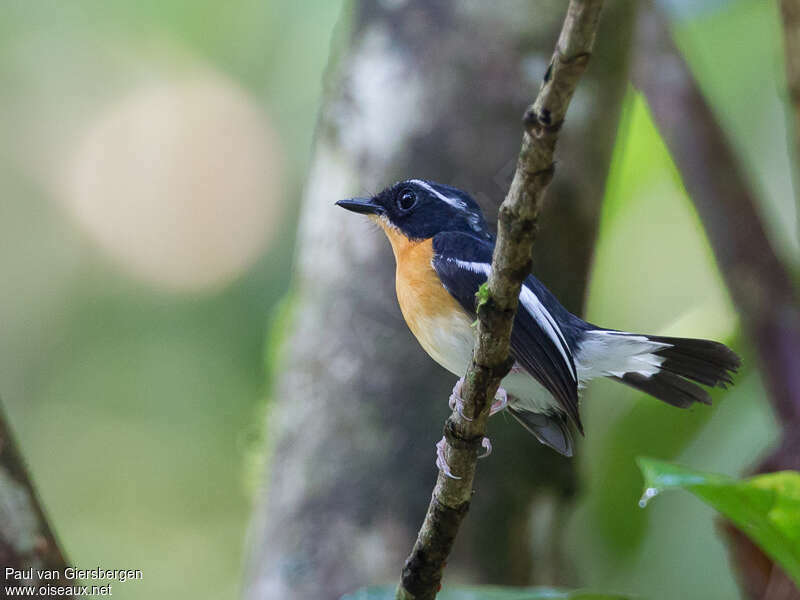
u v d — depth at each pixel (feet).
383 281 29.68
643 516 33.50
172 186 47.83
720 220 31.45
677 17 37.01
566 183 28.78
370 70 30.60
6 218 46.24
